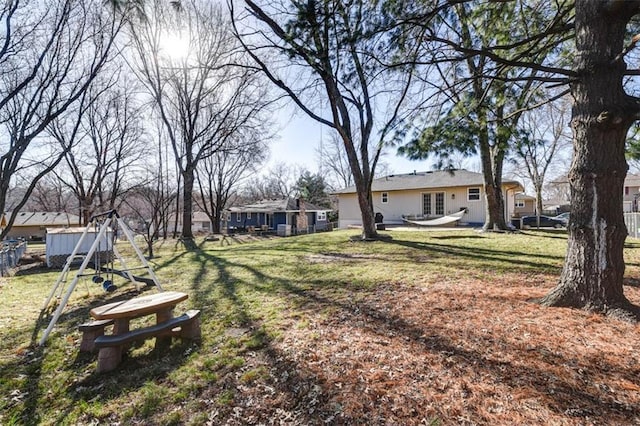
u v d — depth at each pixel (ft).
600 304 10.07
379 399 6.72
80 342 10.87
